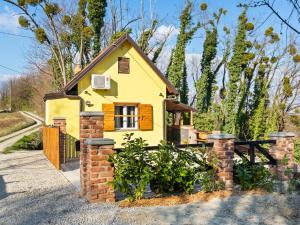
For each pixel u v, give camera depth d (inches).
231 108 930.1
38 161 525.3
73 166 469.1
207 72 1008.9
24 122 1711.4
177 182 277.1
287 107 1023.6
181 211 231.6
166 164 266.8
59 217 221.1
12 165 486.6
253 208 239.9
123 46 658.2
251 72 1006.4
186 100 1016.2
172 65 939.3
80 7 914.7
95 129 291.9
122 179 249.8
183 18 940.6
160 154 269.3
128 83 661.9
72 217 220.4
